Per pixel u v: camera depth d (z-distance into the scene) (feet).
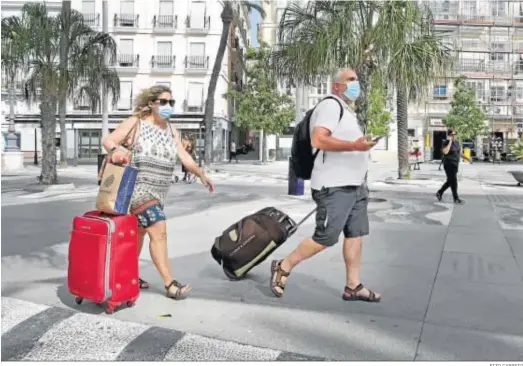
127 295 12.84
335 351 10.50
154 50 142.92
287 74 44.91
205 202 38.09
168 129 14.29
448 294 14.47
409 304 13.56
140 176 13.51
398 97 58.39
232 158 148.46
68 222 27.63
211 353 10.44
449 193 45.96
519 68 147.74
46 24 45.80
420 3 41.16
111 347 10.78
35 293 14.49
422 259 18.94
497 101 147.84
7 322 12.17
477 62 147.43
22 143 139.54
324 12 38.47
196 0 141.79
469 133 132.36
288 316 12.55
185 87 142.72
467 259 18.93
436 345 10.82
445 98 147.33
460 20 144.05
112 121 137.49
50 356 10.38
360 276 16.49
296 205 36.50
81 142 138.51
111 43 49.32
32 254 19.75
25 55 45.93
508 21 146.72
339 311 12.94
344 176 13.11
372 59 37.91
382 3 36.52
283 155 151.84
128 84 143.23
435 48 39.50
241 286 15.23
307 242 13.62
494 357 10.24
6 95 129.08
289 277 16.26
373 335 11.36
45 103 49.47
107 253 12.44
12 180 60.75
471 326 11.93
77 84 48.49
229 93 122.52
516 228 26.13
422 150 147.43
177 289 13.80
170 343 10.92
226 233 15.67
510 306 13.41
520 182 54.49
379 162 134.10
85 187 50.88
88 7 141.59
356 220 13.76
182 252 20.12
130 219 12.90
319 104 13.46
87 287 12.60
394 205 36.32
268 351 10.50
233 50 166.40
